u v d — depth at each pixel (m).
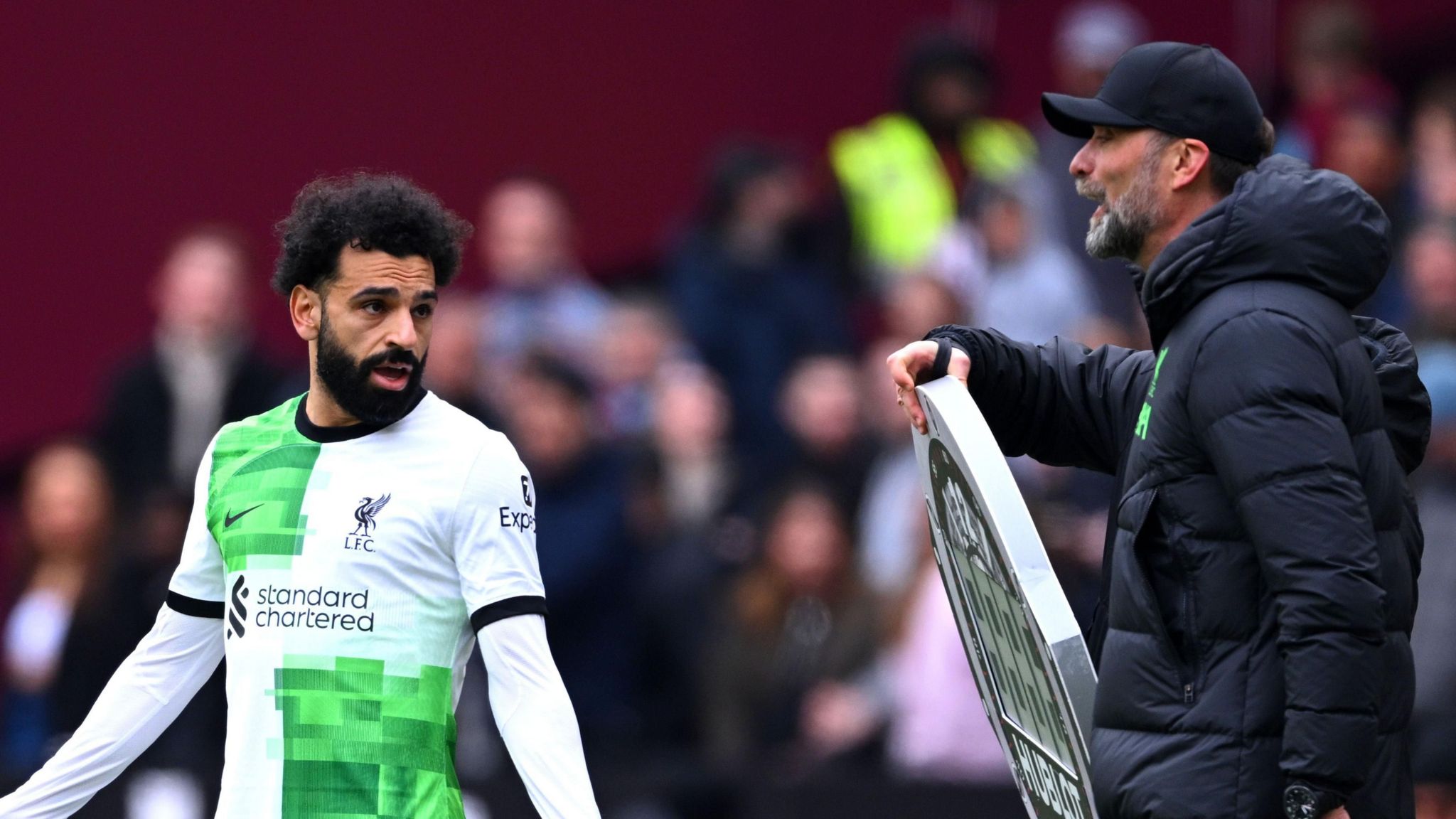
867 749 26.16
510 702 14.16
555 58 36.91
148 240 36.44
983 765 25.34
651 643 27.78
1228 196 14.23
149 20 36.50
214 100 36.53
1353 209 14.08
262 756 14.29
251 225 36.53
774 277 32.69
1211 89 14.98
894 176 33.84
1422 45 39.50
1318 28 35.59
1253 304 13.89
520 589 14.28
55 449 29.38
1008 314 31.58
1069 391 16.39
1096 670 15.28
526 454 27.94
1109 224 15.31
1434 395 27.17
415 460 14.45
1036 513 25.84
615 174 36.97
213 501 14.78
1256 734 13.76
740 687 27.08
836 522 27.47
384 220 14.29
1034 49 37.75
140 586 28.56
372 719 14.23
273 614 14.38
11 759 28.28
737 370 32.19
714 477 29.98
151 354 31.11
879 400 30.31
